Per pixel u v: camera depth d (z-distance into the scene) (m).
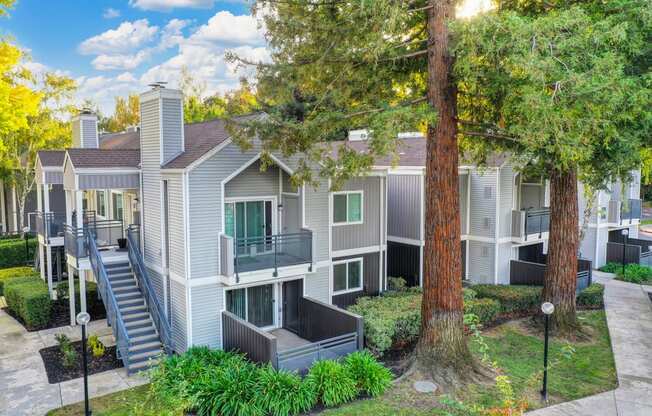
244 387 10.77
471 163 19.45
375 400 11.14
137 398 11.52
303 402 10.62
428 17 12.45
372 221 18.83
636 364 13.43
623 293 21.02
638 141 11.98
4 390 12.05
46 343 15.33
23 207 28.75
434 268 12.23
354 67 13.41
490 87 11.61
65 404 11.30
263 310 16.11
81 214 15.66
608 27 9.98
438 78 11.78
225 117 13.05
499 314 17.70
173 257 14.35
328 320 14.48
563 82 9.56
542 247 24.27
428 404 10.92
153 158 15.19
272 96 13.62
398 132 10.59
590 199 20.12
